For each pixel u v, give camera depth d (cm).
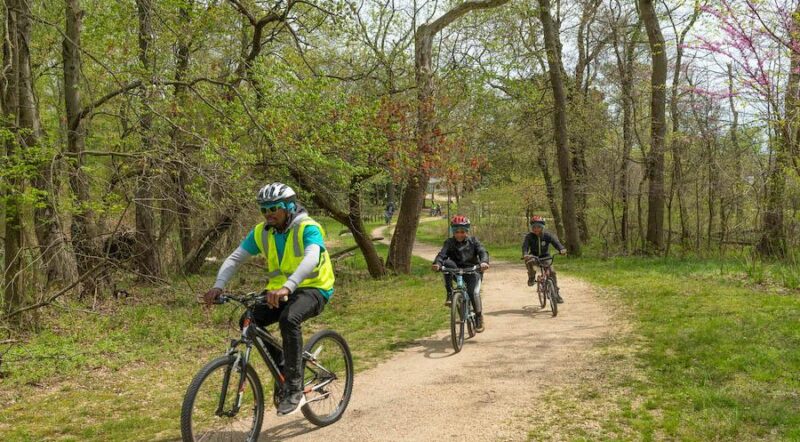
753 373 614
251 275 1694
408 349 874
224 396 421
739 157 1591
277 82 1227
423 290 1546
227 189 1137
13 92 932
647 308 1053
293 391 448
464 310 859
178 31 1270
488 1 1850
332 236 3606
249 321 444
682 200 1998
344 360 545
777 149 1216
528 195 3173
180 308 1228
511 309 1193
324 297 468
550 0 2562
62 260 1132
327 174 1448
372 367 771
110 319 1069
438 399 598
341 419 539
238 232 1602
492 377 677
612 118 2514
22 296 923
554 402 572
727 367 644
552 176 3266
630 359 721
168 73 1254
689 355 709
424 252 3089
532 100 2402
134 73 1141
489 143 2528
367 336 993
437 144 1645
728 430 470
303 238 448
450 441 481
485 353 809
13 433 529
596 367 696
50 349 840
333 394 530
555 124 2408
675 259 1906
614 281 1464
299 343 448
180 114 1170
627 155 2252
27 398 654
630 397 574
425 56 1820
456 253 889
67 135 1264
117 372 766
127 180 1055
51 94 1942
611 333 884
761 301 1002
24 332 925
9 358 783
